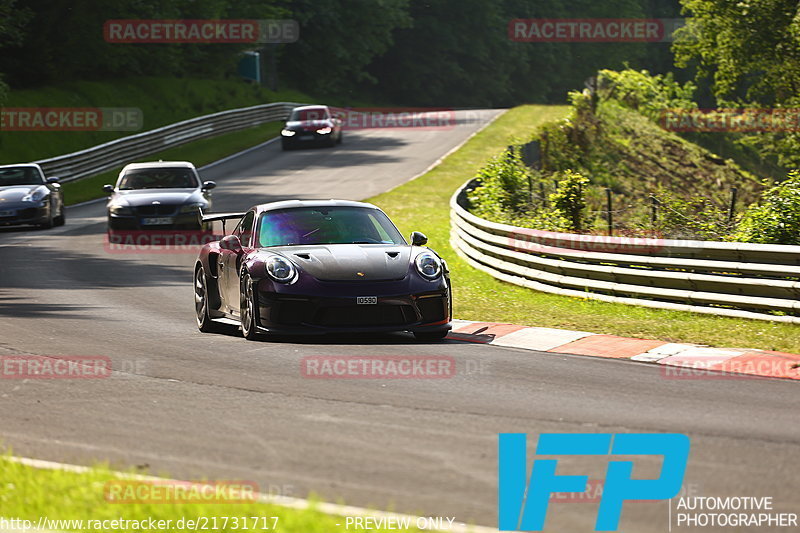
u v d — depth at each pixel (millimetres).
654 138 167750
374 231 41094
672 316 45281
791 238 53625
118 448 23516
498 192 81688
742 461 21875
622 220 78250
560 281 53156
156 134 162500
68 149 157375
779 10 179125
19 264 69812
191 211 82375
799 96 182125
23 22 169125
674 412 26453
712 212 64312
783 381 30812
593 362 34156
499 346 37531
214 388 29922
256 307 37344
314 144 165875
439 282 37906
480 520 18297
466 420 25656
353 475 21000
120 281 60812
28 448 23641
